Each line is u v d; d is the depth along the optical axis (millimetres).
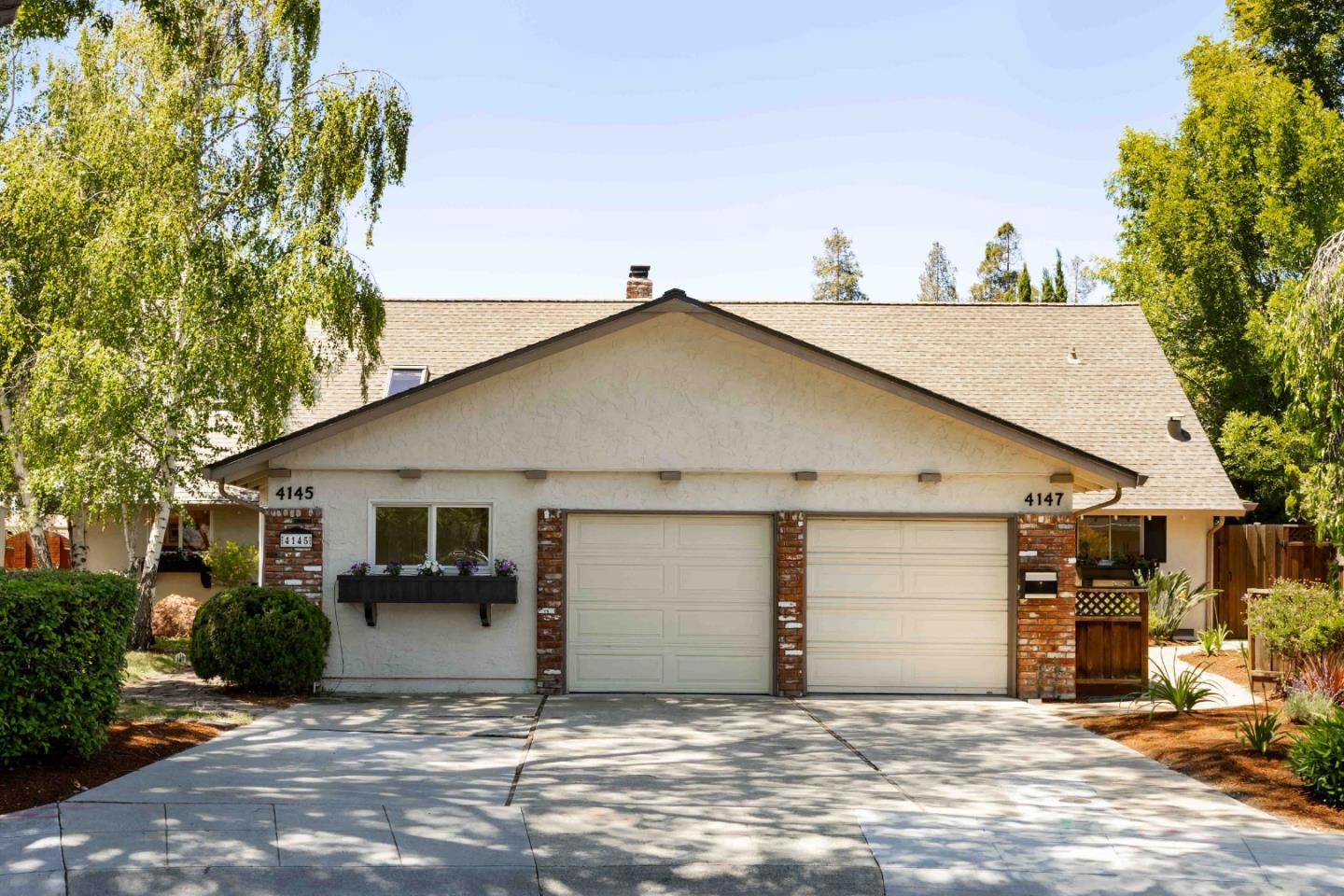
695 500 16312
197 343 17625
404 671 16047
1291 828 9234
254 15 19938
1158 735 12883
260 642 14914
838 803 9938
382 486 16156
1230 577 23859
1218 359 33031
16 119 19500
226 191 19172
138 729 12016
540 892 7707
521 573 16188
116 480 17281
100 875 7496
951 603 16453
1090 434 25109
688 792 10219
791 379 16328
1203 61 35312
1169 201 33000
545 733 13070
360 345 19672
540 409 16250
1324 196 29625
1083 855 8469
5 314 17844
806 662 16328
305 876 7715
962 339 27766
